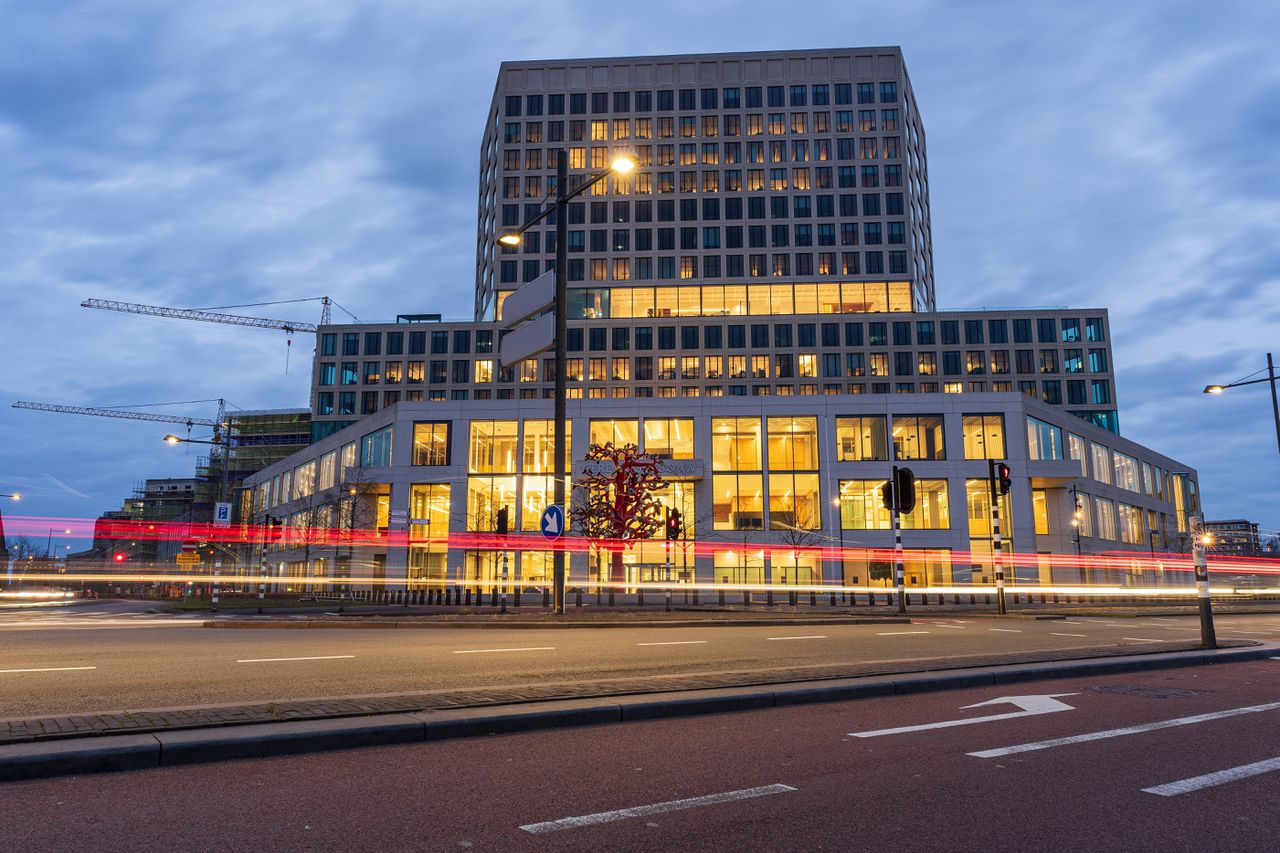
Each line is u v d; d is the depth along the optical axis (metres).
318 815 4.68
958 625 22.38
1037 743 6.73
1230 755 6.33
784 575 54.38
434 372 94.38
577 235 95.38
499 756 6.16
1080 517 60.03
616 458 41.72
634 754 6.28
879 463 55.47
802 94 97.88
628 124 97.75
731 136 97.12
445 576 54.00
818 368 90.44
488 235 102.62
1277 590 61.06
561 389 21.70
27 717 6.78
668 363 91.12
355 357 95.31
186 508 153.75
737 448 56.41
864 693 9.05
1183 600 50.69
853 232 94.69
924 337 91.38
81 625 19.95
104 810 4.73
